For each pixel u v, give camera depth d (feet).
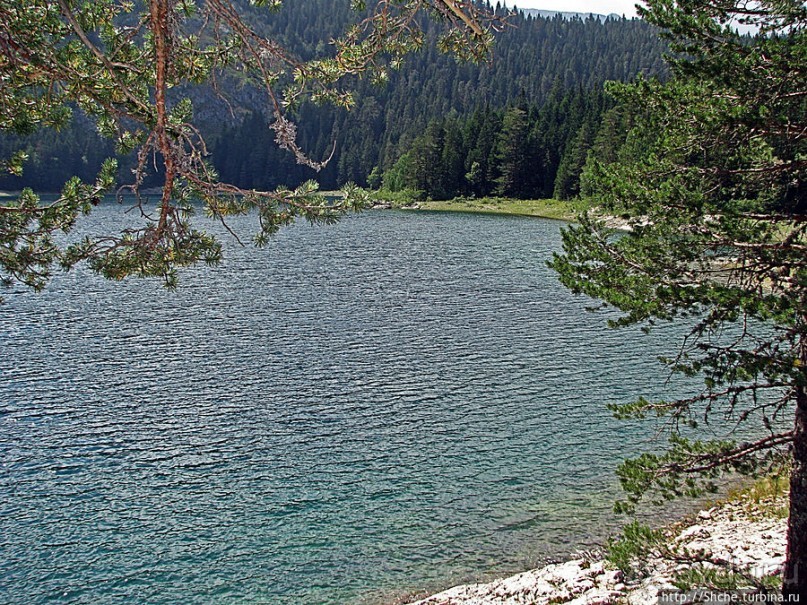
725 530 39.37
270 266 143.23
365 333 89.25
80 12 17.51
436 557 39.34
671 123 25.22
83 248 18.79
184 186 17.57
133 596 36.14
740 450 25.27
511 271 139.64
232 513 44.21
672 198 23.99
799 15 22.38
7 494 46.01
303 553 39.93
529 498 46.03
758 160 24.58
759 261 23.20
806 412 23.68
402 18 18.45
